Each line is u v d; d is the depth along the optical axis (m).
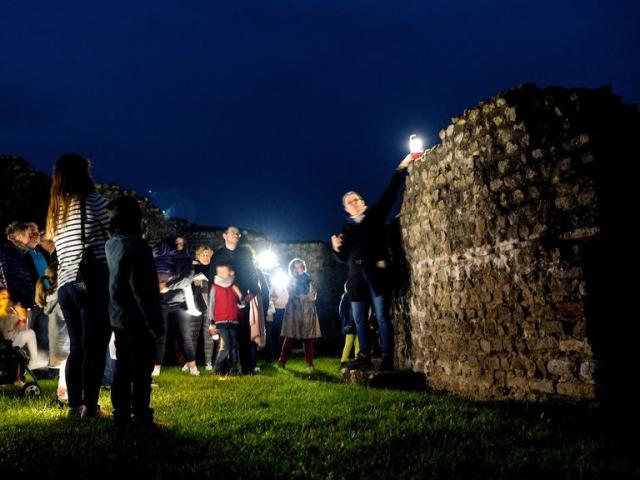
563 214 4.34
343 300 8.93
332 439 3.49
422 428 3.69
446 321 5.88
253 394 5.52
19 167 12.73
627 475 2.62
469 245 5.45
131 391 4.23
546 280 4.42
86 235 4.38
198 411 4.58
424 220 6.39
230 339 7.81
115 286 3.92
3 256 6.52
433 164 6.15
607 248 4.08
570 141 4.31
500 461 2.91
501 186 4.98
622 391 3.95
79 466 2.94
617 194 4.19
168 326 8.17
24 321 6.38
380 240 7.00
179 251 8.16
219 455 3.19
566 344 4.22
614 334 4.05
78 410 4.37
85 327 4.27
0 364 5.75
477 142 5.30
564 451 3.04
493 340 5.05
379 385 6.21
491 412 4.10
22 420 4.21
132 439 3.54
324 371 8.37
